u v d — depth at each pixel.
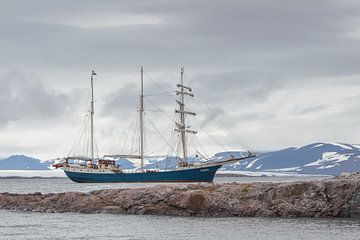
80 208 81.38
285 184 74.31
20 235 59.75
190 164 196.00
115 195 82.19
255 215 72.31
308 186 72.88
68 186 194.62
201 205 74.19
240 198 74.25
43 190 165.38
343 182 71.88
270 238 55.91
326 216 70.69
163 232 60.59
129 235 58.94
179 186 80.12
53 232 61.69
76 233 60.78
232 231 60.53
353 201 70.12
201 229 62.28
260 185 75.62
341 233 58.38
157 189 79.44
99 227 65.00
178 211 74.94
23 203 88.19
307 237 56.09
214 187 78.62
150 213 76.12
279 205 72.31
